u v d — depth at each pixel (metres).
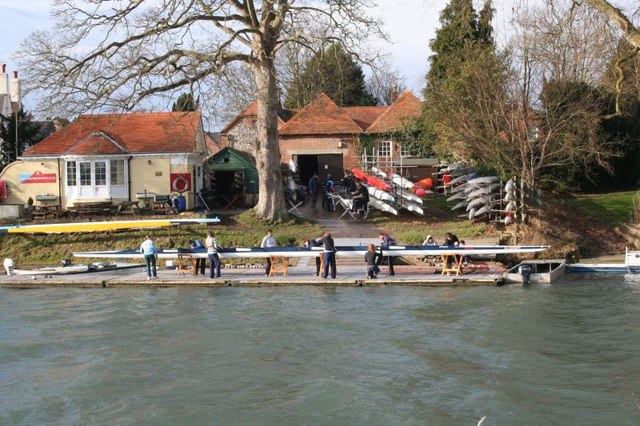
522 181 35.72
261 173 39.19
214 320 23.28
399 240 35.97
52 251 36.66
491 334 20.89
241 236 36.97
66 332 21.98
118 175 42.78
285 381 17.03
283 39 37.22
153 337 21.22
